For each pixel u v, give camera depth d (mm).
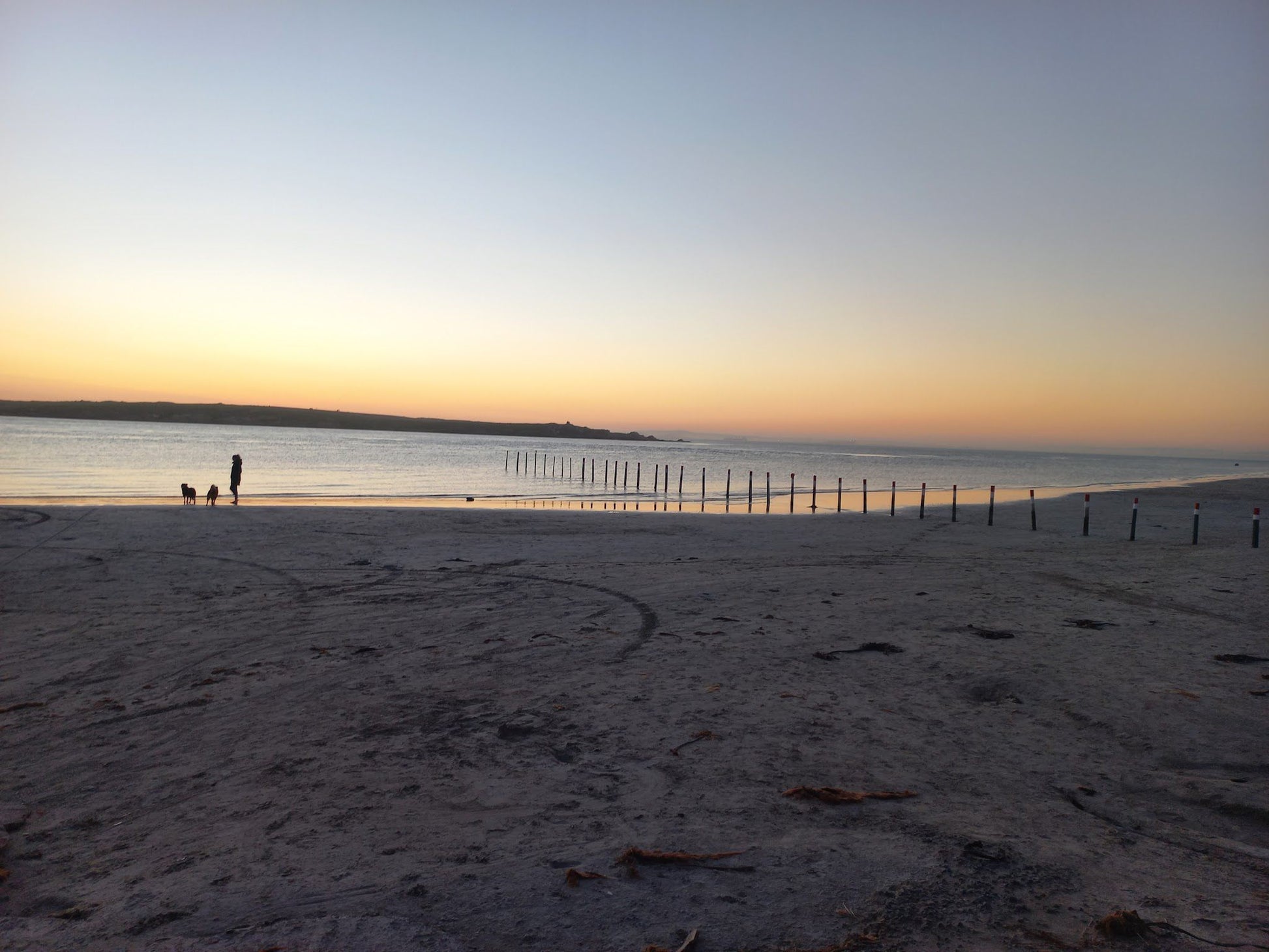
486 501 36062
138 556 14773
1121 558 16359
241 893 3461
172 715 6367
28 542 16031
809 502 38500
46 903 3488
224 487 37281
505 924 3094
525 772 5047
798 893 3314
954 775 5055
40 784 5012
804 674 7484
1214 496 40156
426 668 7734
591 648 8516
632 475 66312
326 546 16547
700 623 9805
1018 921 3082
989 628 9508
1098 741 5738
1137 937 2943
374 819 4316
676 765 5160
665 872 3543
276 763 5293
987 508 32062
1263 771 5129
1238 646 8586
